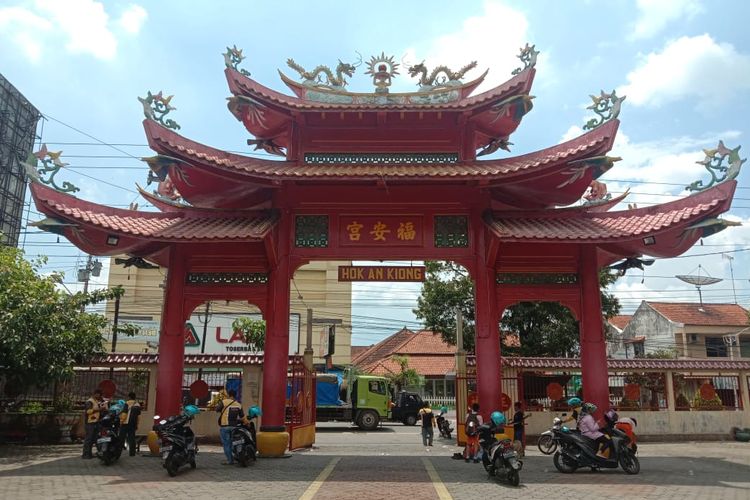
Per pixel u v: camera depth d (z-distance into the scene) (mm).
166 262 17547
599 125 15000
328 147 17219
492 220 15516
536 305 30516
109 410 15367
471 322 31578
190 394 21766
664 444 22781
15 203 42062
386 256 15961
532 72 15961
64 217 13961
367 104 16656
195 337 41156
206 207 16703
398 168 15828
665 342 47062
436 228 16125
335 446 21891
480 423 15148
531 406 23688
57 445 20188
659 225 14312
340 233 16109
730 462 16156
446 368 51938
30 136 43812
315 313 44531
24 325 17578
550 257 15930
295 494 10422
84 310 21844
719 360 25250
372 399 34531
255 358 22750
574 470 13922
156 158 14805
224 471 13383
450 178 14914
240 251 16047
